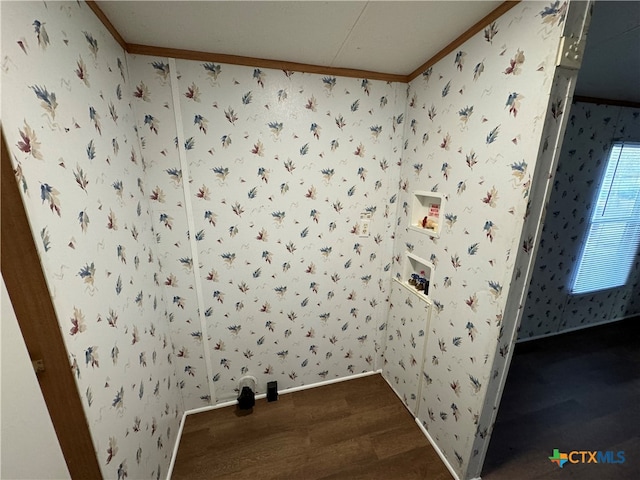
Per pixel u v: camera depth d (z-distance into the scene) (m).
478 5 0.95
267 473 1.33
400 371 1.78
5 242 0.54
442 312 1.36
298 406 1.73
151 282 1.26
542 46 0.84
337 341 1.88
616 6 0.96
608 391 1.86
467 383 1.21
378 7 0.94
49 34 0.65
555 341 2.46
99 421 0.76
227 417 1.65
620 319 2.82
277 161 1.47
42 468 0.53
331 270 1.73
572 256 2.38
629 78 1.65
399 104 1.59
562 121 0.87
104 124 0.92
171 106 1.27
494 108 1.02
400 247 1.74
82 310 0.71
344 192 1.63
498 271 1.04
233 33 1.09
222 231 1.47
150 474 1.10
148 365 1.14
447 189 1.29
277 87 1.38
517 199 0.95
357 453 1.43
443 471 1.34
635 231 2.51
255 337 1.69
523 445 1.46
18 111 0.55
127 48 1.16
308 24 1.04
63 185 0.67
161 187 1.33
